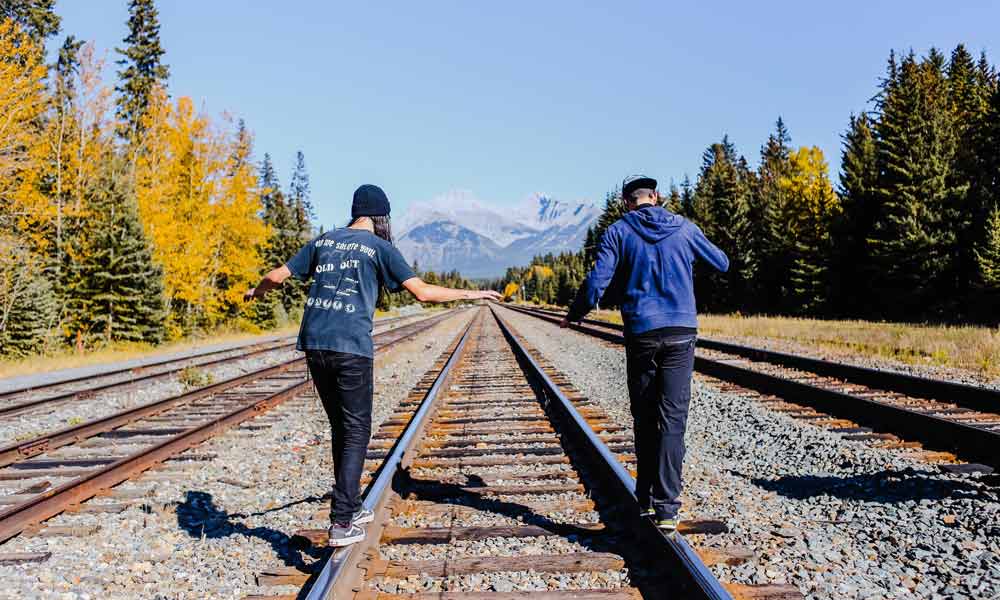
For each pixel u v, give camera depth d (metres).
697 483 5.20
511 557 3.56
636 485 4.03
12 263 22.11
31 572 3.77
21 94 21.17
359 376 3.66
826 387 9.99
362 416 3.71
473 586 3.31
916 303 32.88
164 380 13.50
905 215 32.91
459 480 5.32
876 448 6.20
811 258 41.50
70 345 25.12
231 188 30.75
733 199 52.22
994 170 32.22
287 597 3.28
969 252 30.80
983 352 12.82
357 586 3.29
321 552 3.89
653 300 3.77
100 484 5.41
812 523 4.27
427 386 11.28
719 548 3.67
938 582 3.33
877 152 38.09
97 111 27.59
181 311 31.88
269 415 8.86
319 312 3.68
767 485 5.19
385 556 3.77
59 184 26.30
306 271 3.87
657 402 3.86
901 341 15.92
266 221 53.25
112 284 25.70
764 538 3.90
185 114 29.75
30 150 24.22
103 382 13.56
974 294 29.47
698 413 8.41
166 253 29.05
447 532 4.02
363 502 3.96
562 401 7.78
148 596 3.42
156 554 4.04
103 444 7.49
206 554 3.99
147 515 4.80
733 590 3.12
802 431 6.93
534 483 5.19
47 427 8.91
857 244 38.00
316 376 3.73
